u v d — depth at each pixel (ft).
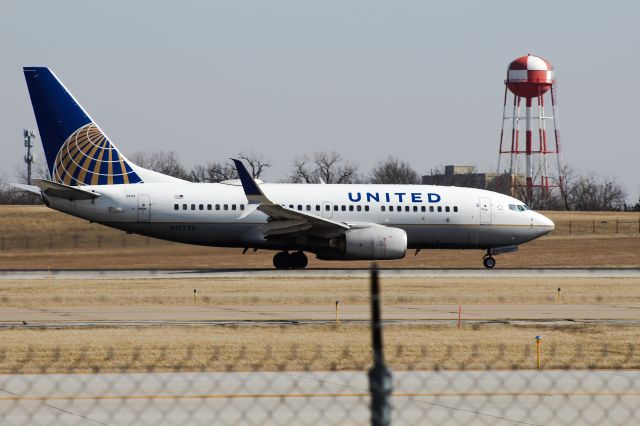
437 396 239.09
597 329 389.19
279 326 392.06
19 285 591.78
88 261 648.79
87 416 214.48
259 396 237.25
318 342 344.28
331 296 533.14
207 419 212.64
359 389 246.88
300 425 207.82
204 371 280.10
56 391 242.78
